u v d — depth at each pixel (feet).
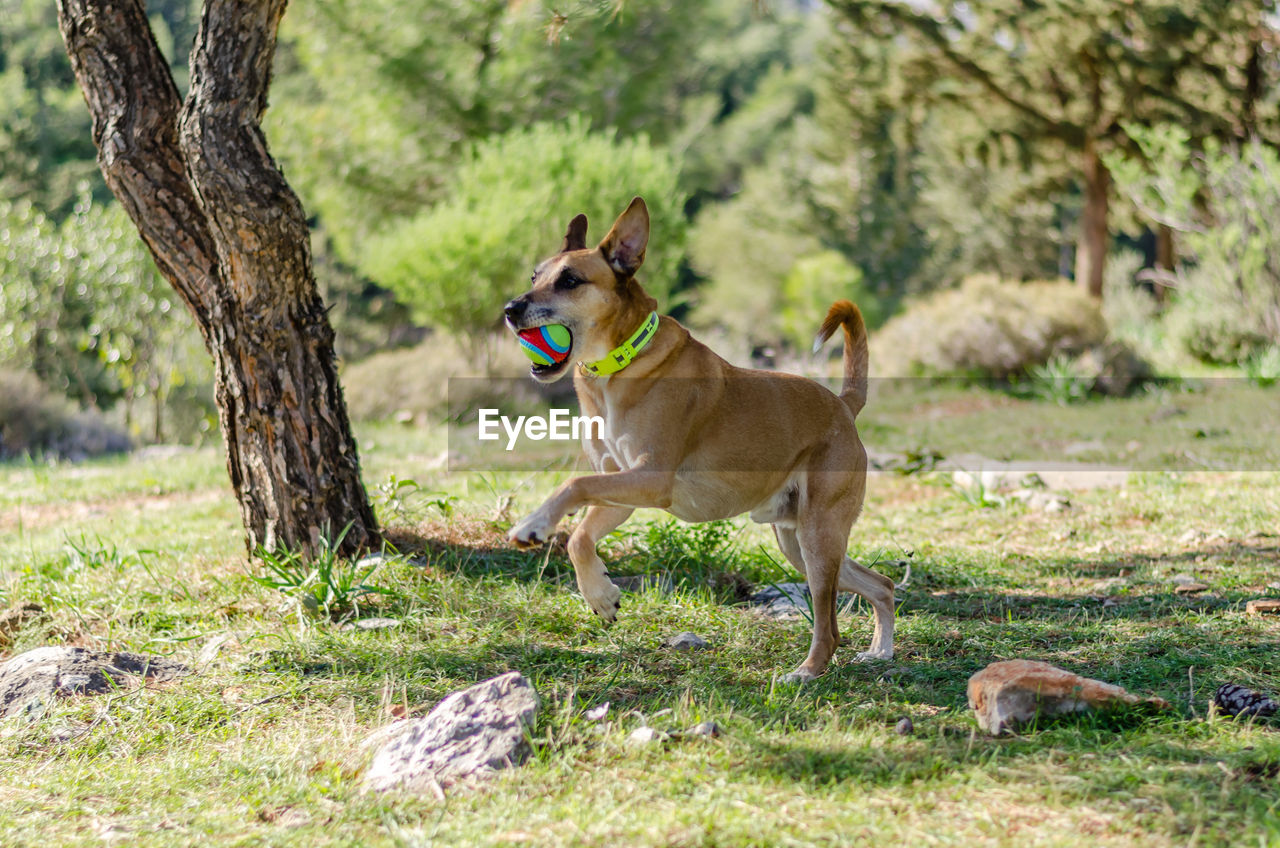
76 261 50.44
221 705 13.15
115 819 10.22
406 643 15.23
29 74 120.16
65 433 46.24
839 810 9.49
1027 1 64.03
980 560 20.57
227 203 17.22
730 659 14.61
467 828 9.40
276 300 18.04
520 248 50.11
